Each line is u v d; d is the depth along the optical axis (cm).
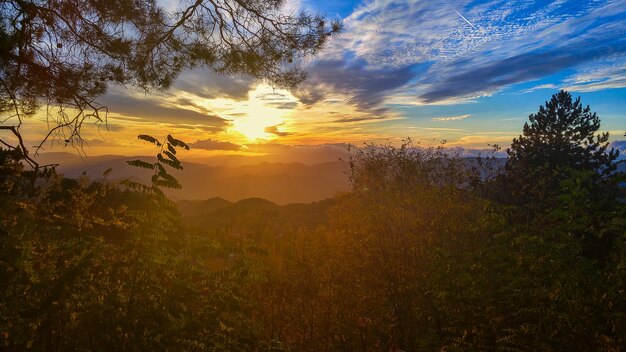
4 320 305
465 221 624
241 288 396
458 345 409
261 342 409
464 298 415
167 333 329
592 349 322
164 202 373
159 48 758
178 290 355
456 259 493
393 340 625
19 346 304
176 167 378
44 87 785
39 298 324
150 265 356
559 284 349
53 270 335
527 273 391
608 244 398
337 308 710
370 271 688
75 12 742
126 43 750
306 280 753
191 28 729
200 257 388
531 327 348
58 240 362
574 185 407
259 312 649
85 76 789
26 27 733
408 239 671
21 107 805
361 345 682
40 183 473
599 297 333
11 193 444
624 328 309
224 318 367
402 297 631
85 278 340
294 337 695
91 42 764
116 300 334
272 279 699
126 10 708
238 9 717
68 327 321
